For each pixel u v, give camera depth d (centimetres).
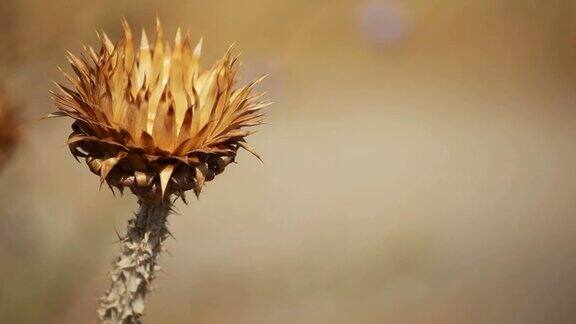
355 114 195
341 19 199
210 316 120
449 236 149
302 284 118
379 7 161
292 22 164
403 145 184
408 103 206
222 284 122
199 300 121
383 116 197
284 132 182
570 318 137
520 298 140
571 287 145
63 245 89
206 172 59
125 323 61
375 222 141
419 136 191
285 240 131
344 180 162
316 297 118
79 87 59
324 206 148
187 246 132
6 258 87
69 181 117
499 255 149
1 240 88
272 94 114
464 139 193
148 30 116
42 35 101
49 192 110
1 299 84
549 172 182
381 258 113
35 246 89
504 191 171
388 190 160
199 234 135
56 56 102
